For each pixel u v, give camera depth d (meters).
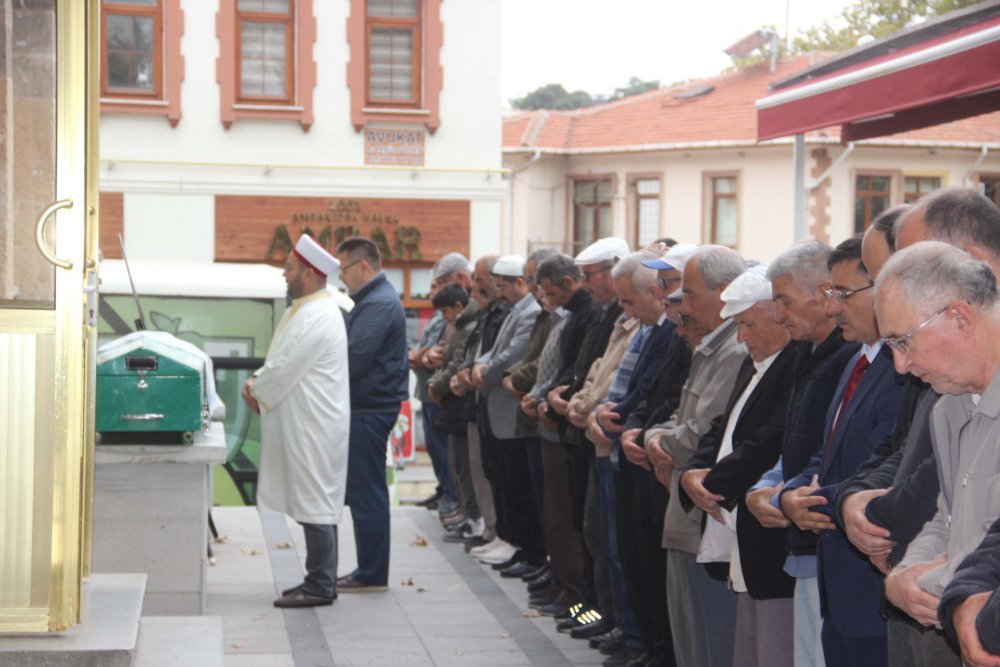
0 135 4.71
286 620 7.88
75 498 4.72
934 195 3.76
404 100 21.44
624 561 6.48
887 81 7.01
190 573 7.22
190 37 20.64
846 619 4.25
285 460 8.10
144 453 7.03
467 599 8.52
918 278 3.23
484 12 21.42
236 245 21.02
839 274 4.28
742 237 32.88
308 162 21.16
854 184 30.94
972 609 2.98
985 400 3.21
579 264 7.67
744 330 5.12
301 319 7.98
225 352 12.03
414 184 21.48
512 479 9.08
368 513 8.68
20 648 4.69
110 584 5.80
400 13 21.30
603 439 6.59
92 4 5.11
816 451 4.70
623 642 6.89
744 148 32.62
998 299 3.21
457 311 10.88
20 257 4.72
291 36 20.97
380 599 8.50
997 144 31.23
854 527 3.86
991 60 6.11
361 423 8.59
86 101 4.77
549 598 8.27
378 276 8.70
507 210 36.34
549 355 8.13
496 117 21.59
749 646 5.16
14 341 4.70
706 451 5.35
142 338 7.18
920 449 3.71
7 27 4.70
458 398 10.27
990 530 3.10
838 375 4.68
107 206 20.70
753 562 4.90
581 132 36.81
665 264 6.31
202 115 20.78
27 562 4.73
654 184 34.94
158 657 5.42
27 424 4.70
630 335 7.05
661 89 37.66
